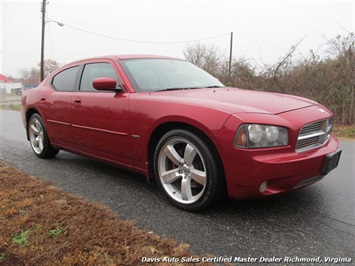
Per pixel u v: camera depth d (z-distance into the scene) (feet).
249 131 8.10
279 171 8.14
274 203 10.05
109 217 8.95
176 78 12.51
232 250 7.45
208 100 9.41
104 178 12.73
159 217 9.14
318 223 8.75
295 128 8.52
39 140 16.16
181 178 9.80
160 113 9.64
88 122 12.27
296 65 38.58
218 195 8.99
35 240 7.67
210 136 8.52
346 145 20.85
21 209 9.44
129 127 10.61
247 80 41.19
